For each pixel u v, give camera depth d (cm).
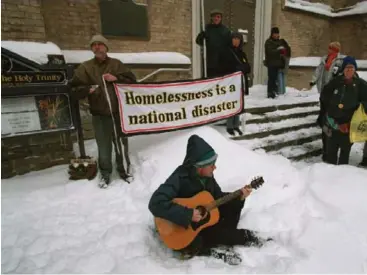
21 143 353
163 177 334
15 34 385
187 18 621
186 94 381
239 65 429
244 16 743
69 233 251
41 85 331
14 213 280
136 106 350
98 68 328
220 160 365
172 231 221
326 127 419
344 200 269
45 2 443
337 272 201
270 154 443
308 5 863
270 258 217
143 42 562
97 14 495
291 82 866
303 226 250
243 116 460
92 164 347
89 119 481
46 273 201
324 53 948
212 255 225
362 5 875
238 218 251
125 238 241
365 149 461
